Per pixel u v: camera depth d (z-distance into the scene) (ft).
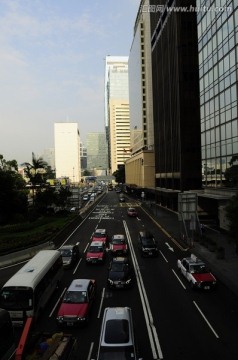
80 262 112.98
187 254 119.85
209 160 161.99
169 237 151.53
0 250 117.60
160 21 266.57
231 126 134.62
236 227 72.79
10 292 65.46
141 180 384.68
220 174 147.95
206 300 75.41
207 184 165.58
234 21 128.26
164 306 72.38
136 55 483.51
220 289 82.84
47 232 151.94
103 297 78.89
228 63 135.44
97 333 61.00
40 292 69.87
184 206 134.51
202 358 51.34
